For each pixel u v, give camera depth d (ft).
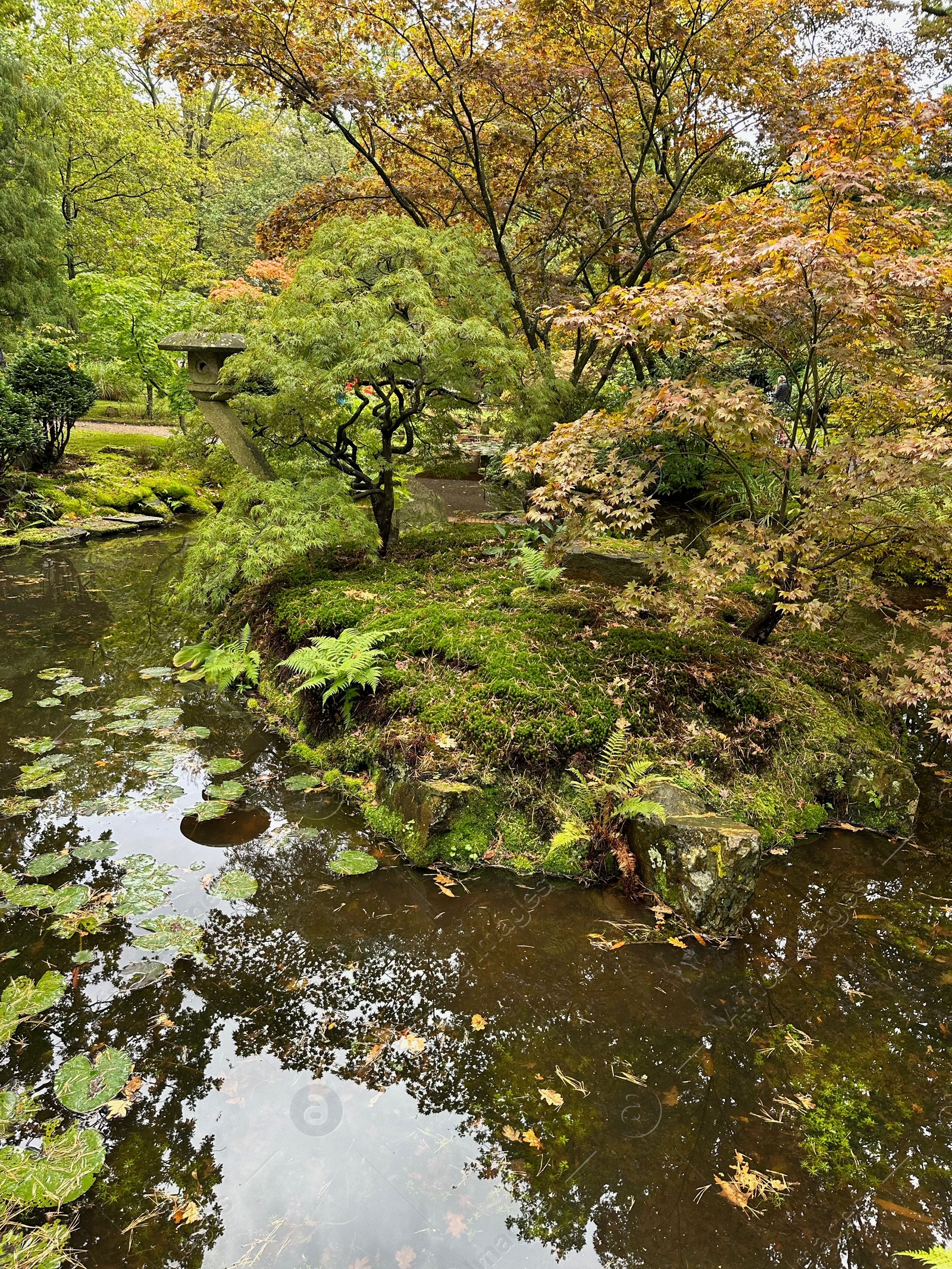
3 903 9.43
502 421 22.76
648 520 12.97
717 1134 6.95
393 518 27.12
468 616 15.84
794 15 22.25
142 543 31.58
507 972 8.96
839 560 13.93
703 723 13.15
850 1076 7.70
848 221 11.35
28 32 60.59
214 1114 6.89
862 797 12.91
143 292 46.75
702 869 9.77
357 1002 8.37
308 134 82.58
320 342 16.65
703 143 23.91
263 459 20.53
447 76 21.27
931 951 9.77
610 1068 7.66
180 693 16.89
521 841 11.25
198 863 10.68
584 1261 5.76
